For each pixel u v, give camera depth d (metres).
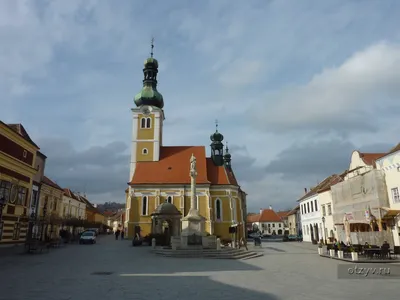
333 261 24.03
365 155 38.19
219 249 28.59
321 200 50.72
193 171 34.84
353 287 13.00
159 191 59.25
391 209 30.25
